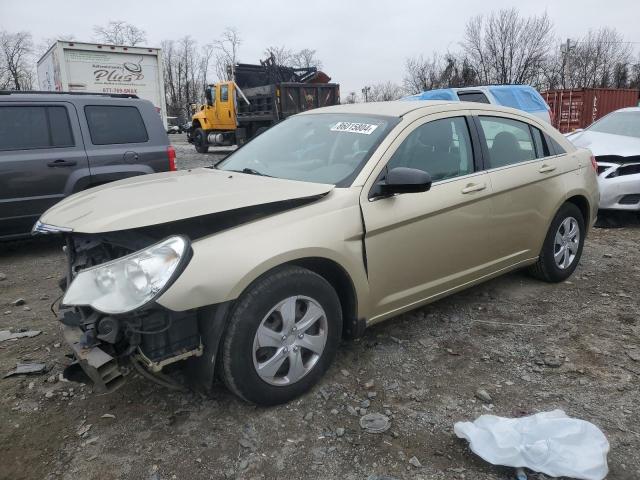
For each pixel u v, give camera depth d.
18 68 61.38
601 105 20.16
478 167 4.00
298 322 2.96
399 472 2.50
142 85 15.66
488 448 2.53
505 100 12.29
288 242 2.84
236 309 2.72
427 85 45.94
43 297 4.91
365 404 3.01
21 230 6.18
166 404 3.04
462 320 4.14
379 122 3.69
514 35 42.50
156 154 6.98
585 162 4.98
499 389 3.18
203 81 70.69
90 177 6.47
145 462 2.59
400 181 3.17
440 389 3.19
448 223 3.67
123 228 2.53
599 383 3.23
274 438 2.74
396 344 3.74
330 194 3.17
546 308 4.38
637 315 4.25
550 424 2.61
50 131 6.27
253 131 19.23
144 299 2.38
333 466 2.55
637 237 6.80
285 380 2.96
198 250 2.61
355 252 3.15
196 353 2.69
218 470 2.53
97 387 2.58
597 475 2.39
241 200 2.86
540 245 4.60
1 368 3.49
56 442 2.74
